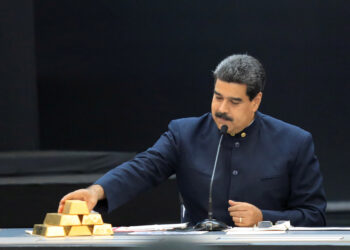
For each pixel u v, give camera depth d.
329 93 14.45
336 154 14.45
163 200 8.52
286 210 6.00
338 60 14.40
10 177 9.91
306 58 14.48
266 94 14.61
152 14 14.77
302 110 14.53
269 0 14.52
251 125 6.00
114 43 14.85
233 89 5.56
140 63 14.86
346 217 14.16
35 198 8.42
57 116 14.91
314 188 5.89
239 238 3.71
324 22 14.40
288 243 3.42
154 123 14.93
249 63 5.64
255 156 5.91
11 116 14.01
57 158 10.37
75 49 14.84
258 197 5.80
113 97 14.93
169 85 14.86
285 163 5.87
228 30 14.66
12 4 14.00
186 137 6.16
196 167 6.00
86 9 14.77
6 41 13.97
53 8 14.73
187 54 14.79
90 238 3.93
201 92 14.80
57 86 14.86
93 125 14.96
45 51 14.80
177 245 3.15
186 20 14.75
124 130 14.98
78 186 8.48
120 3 14.76
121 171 5.77
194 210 6.05
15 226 8.39
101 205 5.53
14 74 14.02
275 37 14.54
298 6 14.45
